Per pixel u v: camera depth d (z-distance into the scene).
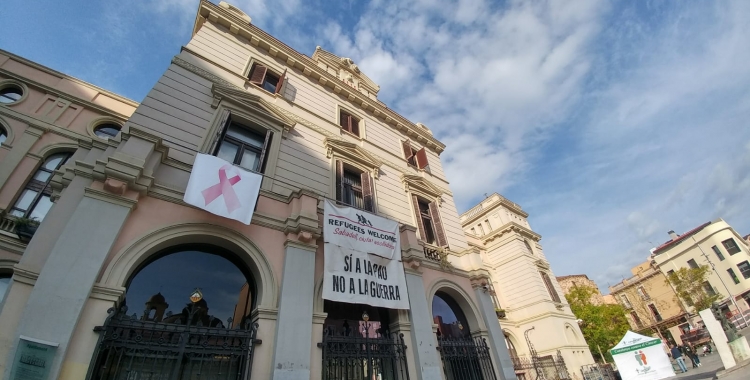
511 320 22.41
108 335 4.89
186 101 8.65
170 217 6.37
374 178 12.20
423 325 8.65
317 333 6.88
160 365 5.25
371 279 8.24
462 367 9.28
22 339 4.10
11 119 10.76
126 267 5.45
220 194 6.65
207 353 5.54
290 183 9.20
